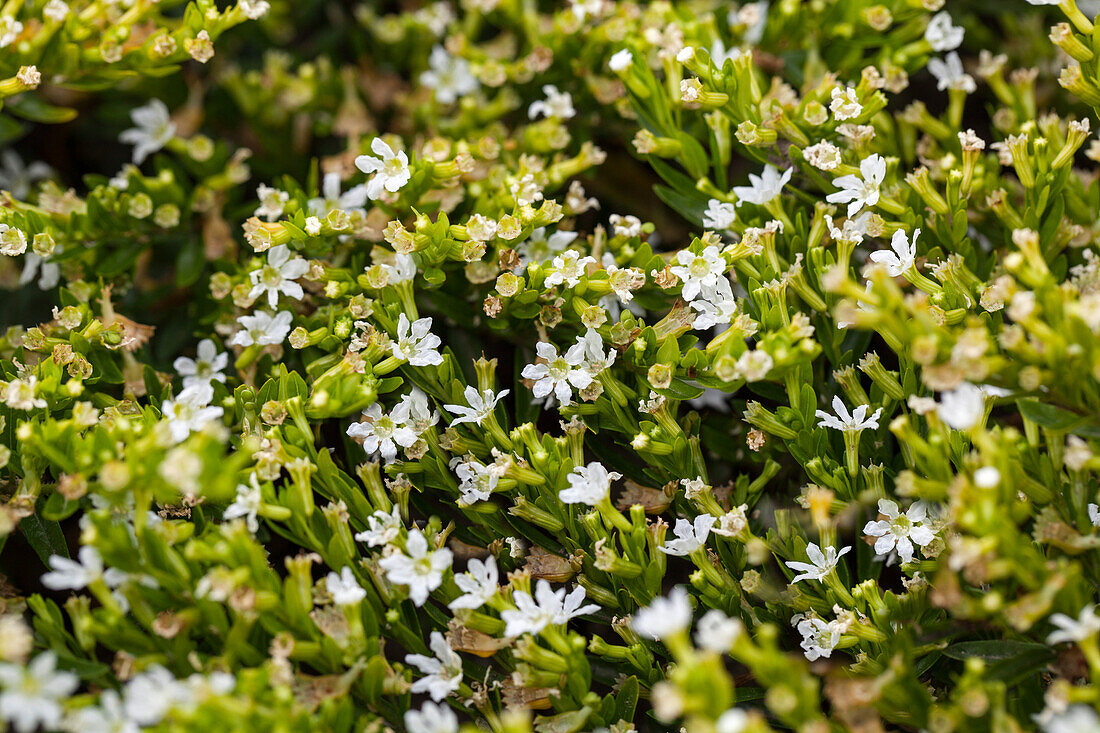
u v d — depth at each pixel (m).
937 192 0.56
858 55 0.59
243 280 0.57
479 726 0.53
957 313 0.54
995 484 0.50
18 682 0.50
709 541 0.55
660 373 0.54
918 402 0.52
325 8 0.63
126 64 0.57
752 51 0.59
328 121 0.62
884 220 0.55
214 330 0.58
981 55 0.58
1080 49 0.55
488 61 0.60
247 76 0.62
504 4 0.61
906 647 0.52
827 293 0.55
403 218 0.57
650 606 0.54
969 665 0.50
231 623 0.52
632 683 0.53
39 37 0.56
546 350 0.54
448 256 0.55
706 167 0.57
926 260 0.55
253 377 0.56
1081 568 0.52
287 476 0.54
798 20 0.59
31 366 0.55
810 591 0.54
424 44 0.62
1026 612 0.50
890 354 0.57
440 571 0.52
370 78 0.62
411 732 0.51
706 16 0.59
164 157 0.59
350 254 0.57
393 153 0.55
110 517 0.52
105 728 0.50
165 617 0.52
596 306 0.54
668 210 0.60
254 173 0.62
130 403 0.55
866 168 0.55
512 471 0.54
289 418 0.54
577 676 0.52
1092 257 0.55
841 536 0.56
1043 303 0.51
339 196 0.59
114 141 0.63
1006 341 0.51
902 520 0.53
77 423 0.53
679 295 0.55
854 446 0.54
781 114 0.55
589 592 0.54
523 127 0.60
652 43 0.57
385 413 0.56
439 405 0.55
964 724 0.51
